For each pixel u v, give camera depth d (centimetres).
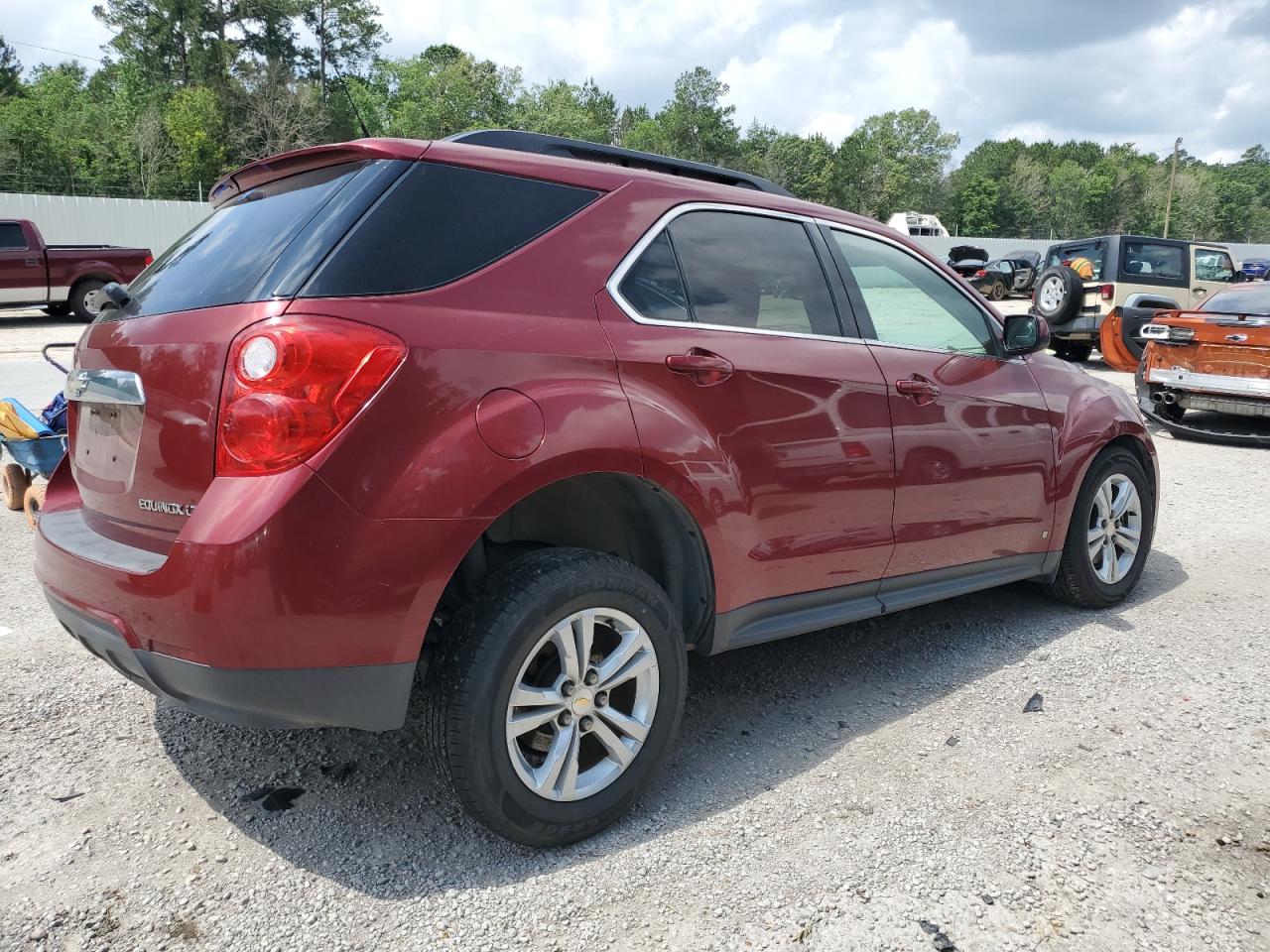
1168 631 406
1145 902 221
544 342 236
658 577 284
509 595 227
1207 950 206
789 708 330
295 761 288
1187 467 780
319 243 221
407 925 213
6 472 596
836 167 10225
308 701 209
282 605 200
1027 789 273
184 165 6166
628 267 264
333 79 7619
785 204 322
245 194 271
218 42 7019
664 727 257
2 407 531
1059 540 404
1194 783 277
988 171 14162
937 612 434
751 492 278
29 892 223
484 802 226
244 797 267
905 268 356
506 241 244
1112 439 422
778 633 297
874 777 280
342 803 264
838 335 318
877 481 316
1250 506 641
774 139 10094
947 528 347
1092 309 1398
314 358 202
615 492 274
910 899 222
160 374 225
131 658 221
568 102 9025
